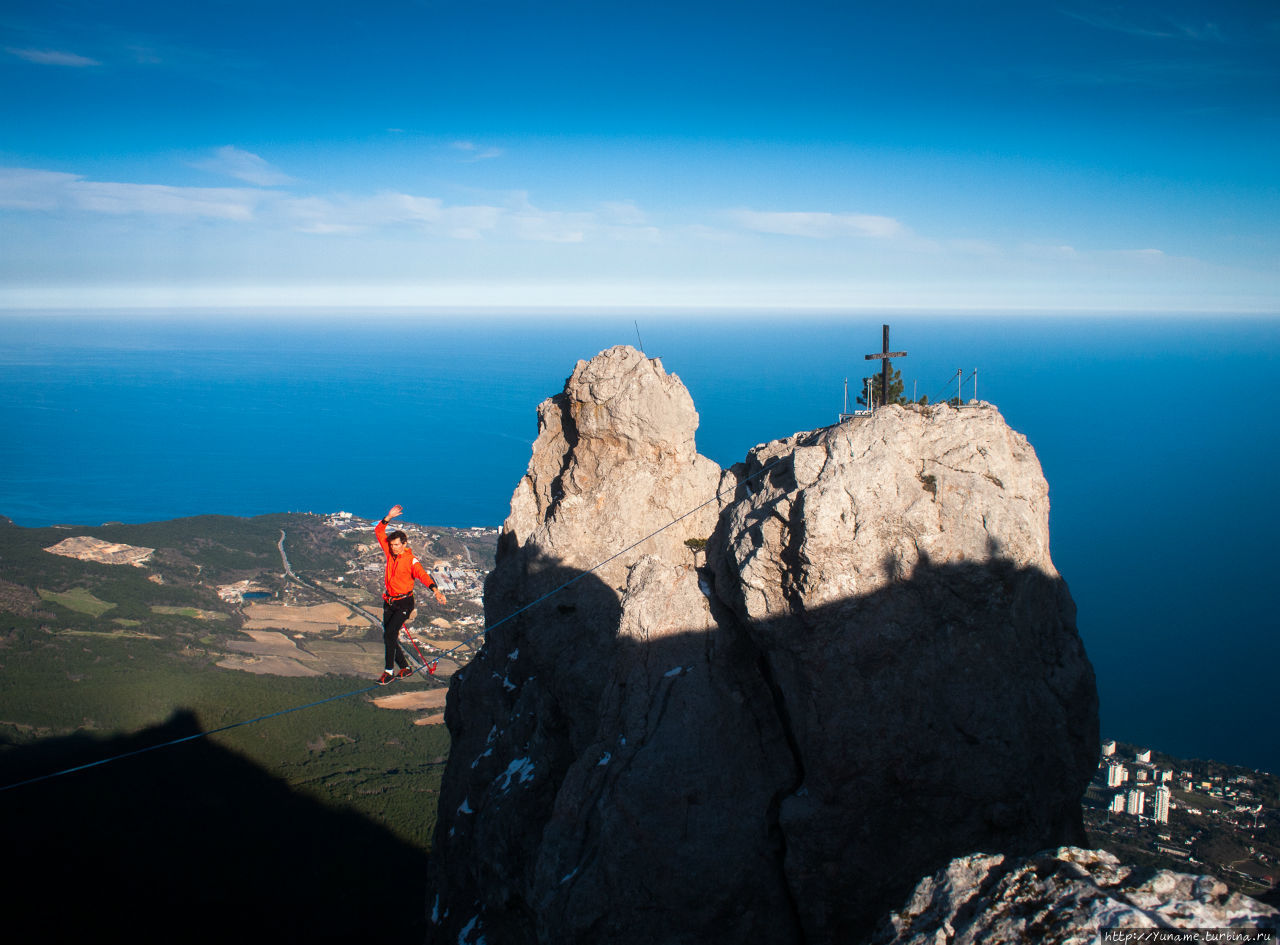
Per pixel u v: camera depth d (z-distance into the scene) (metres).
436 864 29.02
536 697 26.03
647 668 20.05
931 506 18.19
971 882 9.33
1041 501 20.00
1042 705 18.50
